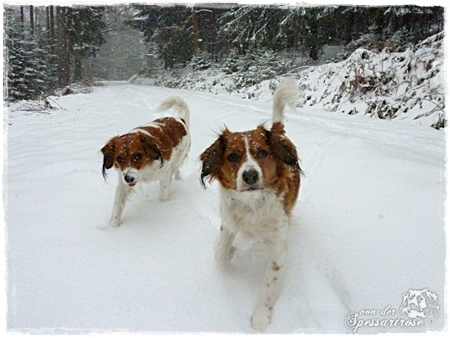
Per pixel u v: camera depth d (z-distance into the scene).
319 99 11.82
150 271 2.76
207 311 2.42
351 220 3.37
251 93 15.81
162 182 4.24
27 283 2.58
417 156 4.58
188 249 3.08
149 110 11.89
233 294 2.66
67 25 27.06
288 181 3.04
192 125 8.68
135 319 2.29
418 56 9.71
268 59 18.84
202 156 3.03
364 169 4.10
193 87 23.67
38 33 24.52
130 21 31.31
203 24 28.17
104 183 4.51
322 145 5.50
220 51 27.12
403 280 2.63
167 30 30.14
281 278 2.72
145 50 44.56
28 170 4.92
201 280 2.70
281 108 4.06
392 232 3.07
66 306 2.38
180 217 3.70
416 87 9.17
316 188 4.16
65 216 3.61
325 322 2.42
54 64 25.88
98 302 2.42
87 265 2.81
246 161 2.69
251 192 2.69
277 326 2.41
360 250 2.98
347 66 11.84
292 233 3.38
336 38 18.80
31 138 7.11
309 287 2.72
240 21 19.62
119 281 2.63
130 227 3.49
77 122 9.00
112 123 8.61
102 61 45.94
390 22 15.70
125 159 3.71
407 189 3.50
